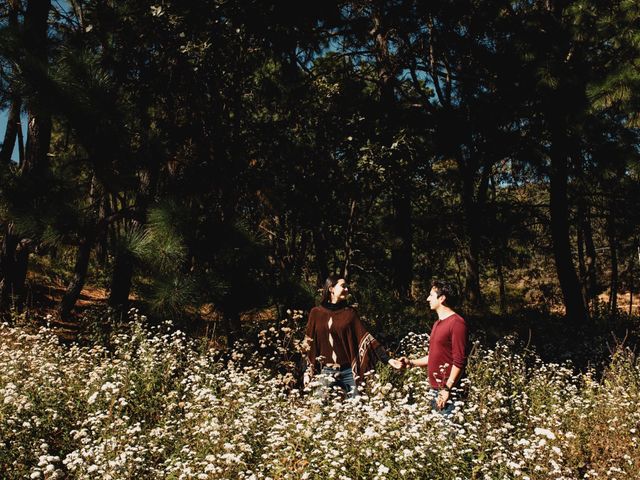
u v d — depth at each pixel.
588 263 26.17
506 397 6.54
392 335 11.20
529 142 17.64
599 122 15.90
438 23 17.27
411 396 6.68
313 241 14.66
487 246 20.23
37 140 11.22
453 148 17.25
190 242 8.13
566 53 16.34
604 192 19.75
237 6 11.40
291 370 7.93
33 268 14.27
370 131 14.20
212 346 9.11
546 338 13.48
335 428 5.01
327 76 16.41
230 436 5.13
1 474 4.64
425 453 4.61
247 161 11.55
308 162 13.05
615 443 5.71
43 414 5.43
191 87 11.23
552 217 18.20
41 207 7.93
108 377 6.36
